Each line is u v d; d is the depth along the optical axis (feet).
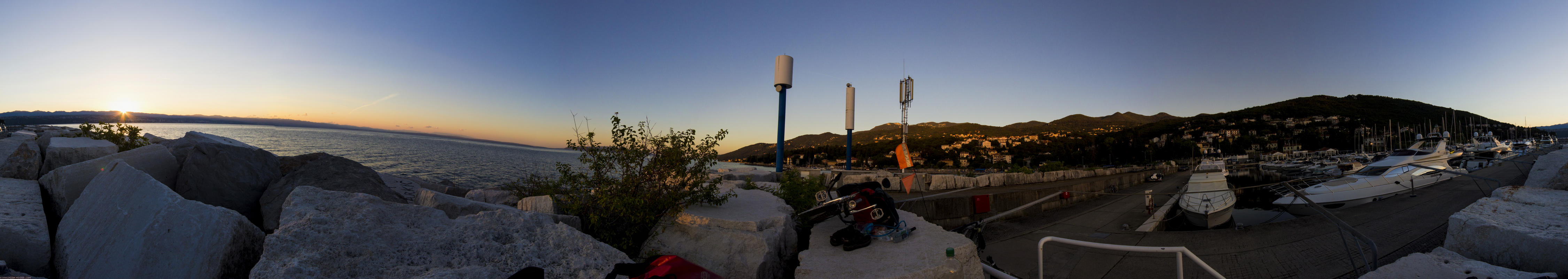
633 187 17.34
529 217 13.15
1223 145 527.40
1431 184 42.06
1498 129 539.70
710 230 15.99
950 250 13.11
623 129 17.87
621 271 7.97
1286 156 451.12
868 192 16.52
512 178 57.41
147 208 11.10
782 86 44.93
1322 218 29.58
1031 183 78.07
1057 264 24.75
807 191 28.35
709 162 18.80
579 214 17.69
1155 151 502.38
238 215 10.37
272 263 8.45
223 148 21.59
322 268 8.68
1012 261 26.17
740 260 14.64
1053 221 42.45
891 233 15.52
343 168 23.20
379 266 9.57
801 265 13.44
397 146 291.38
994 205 45.62
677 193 17.57
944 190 59.98
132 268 9.62
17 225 12.04
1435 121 529.86
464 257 10.85
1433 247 21.62
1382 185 42.27
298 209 10.67
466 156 189.88
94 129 35.22
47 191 18.40
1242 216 59.62
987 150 562.66
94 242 11.48
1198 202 50.21
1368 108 611.88
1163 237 29.71
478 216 12.75
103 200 13.39
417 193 17.43
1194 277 21.35
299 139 308.81
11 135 34.01
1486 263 15.12
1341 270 20.52
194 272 9.05
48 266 11.95
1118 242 30.01
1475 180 41.70
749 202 20.30
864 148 558.15
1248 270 21.83
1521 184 38.04
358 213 10.98
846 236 14.99
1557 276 12.05
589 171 18.08
